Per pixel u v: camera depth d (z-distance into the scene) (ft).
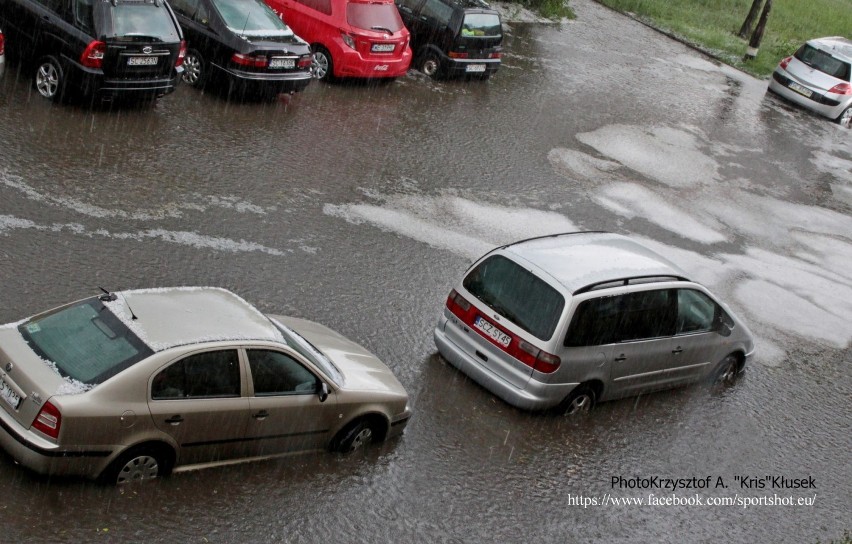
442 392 31.68
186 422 22.40
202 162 43.21
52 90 44.68
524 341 30.37
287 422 24.56
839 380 40.88
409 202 46.03
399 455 27.68
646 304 32.37
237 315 24.84
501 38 67.62
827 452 34.94
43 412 20.53
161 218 37.11
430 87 64.85
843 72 85.76
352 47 58.49
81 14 43.24
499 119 62.23
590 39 90.79
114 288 31.35
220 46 50.44
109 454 21.43
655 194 57.31
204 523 22.34
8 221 33.45
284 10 59.57
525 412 31.89
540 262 31.53
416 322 35.58
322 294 35.32
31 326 22.74
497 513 26.55
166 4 45.96
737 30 115.75
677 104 77.77
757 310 45.39
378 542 23.90
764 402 37.24
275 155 46.52
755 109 83.20
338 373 26.43
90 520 21.21
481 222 46.24
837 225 61.36
